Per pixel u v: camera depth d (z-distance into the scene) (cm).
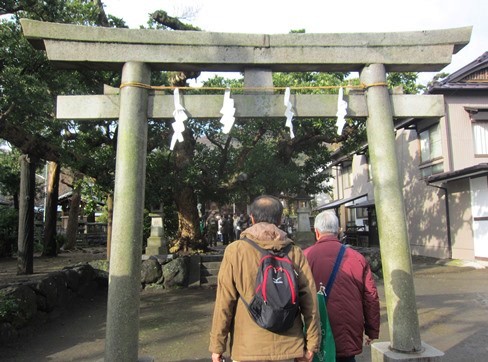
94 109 396
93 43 388
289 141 1374
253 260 242
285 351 232
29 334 564
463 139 1364
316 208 2720
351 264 299
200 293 905
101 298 835
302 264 250
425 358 364
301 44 405
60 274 721
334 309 288
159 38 391
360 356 467
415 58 418
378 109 409
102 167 1065
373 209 1862
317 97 417
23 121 740
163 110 398
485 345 498
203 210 1794
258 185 1197
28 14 745
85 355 487
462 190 1344
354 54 411
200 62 396
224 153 1266
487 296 798
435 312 675
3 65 724
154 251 1067
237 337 240
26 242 912
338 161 2322
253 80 409
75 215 1953
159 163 1162
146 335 574
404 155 1709
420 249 1590
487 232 1230
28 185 926
